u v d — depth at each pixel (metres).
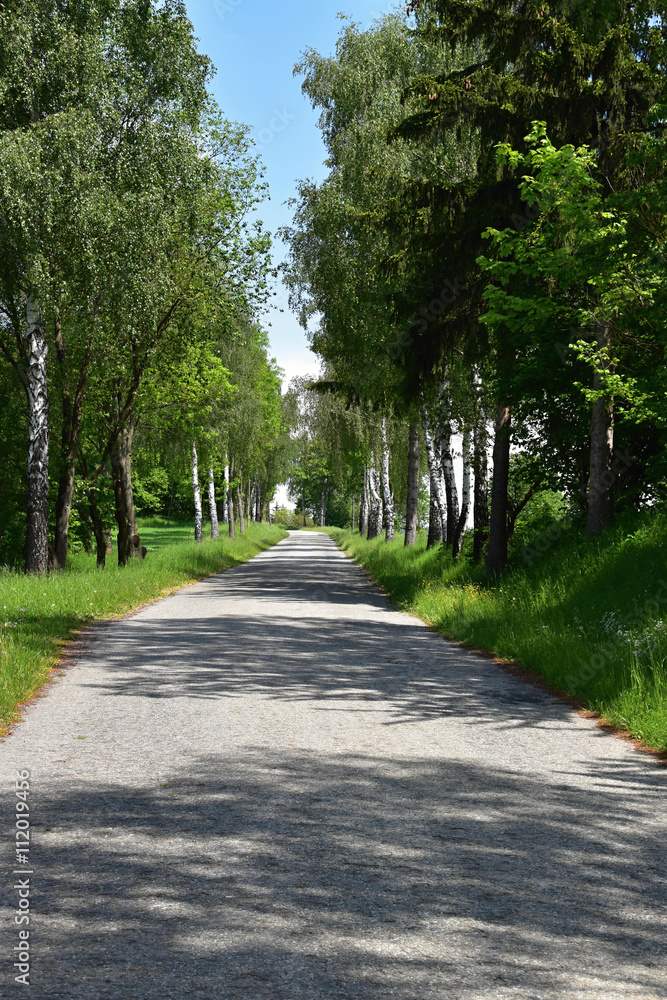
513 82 16.52
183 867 4.16
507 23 16.73
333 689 9.22
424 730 7.41
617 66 15.31
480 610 14.77
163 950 3.31
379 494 58.03
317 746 6.73
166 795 5.36
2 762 6.18
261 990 3.03
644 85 15.59
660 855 4.52
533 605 13.73
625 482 18.39
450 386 24.70
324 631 14.35
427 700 8.73
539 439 19.72
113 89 21.09
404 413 27.88
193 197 23.30
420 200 18.44
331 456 42.75
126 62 22.30
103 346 25.38
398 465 45.25
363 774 5.95
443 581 21.56
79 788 5.51
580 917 3.71
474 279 18.73
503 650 12.06
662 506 16.09
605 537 15.11
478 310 18.98
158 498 98.38
